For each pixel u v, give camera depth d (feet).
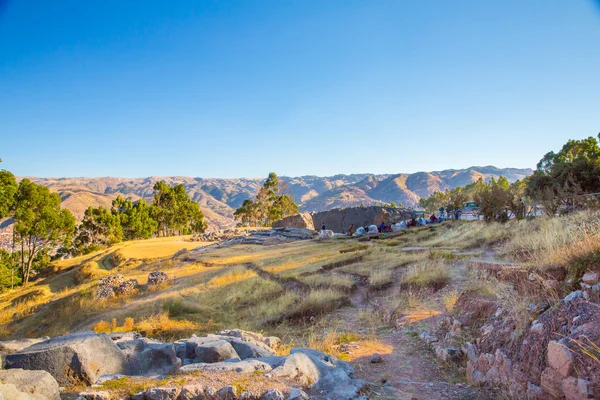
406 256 59.82
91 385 15.02
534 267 22.66
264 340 26.55
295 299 45.83
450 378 17.49
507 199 79.51
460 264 46.57
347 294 45.85
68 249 241.55
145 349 18.31
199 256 107.65
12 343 19.77
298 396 12.99
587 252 18.65
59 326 55.88
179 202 306.14
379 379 18.04
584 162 91.20
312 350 19.99
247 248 119.14
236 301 50.01
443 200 339.36
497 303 21.33
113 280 71.15
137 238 267.39
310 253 87.66
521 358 14.69
